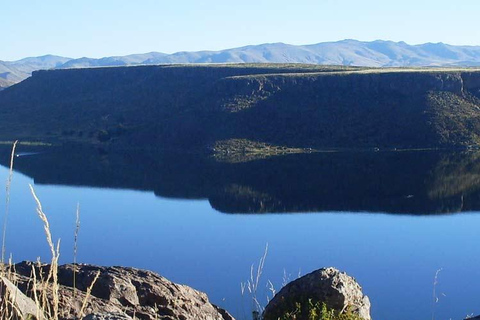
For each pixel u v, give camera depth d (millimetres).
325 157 81438
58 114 126562
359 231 42406
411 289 27312
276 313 5809
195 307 5688
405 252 35750
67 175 71375
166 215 49750
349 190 59375
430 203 52219
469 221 44969
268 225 45250
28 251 33969
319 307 5633
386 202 53250
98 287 5375
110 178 69688
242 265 32031
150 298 5523
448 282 28391
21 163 81188
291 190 60094
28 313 2869
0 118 129625
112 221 46750
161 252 36562
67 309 4383
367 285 28234
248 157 83500
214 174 71125
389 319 22938
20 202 53156
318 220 46656
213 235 41906
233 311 16953
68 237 40156
